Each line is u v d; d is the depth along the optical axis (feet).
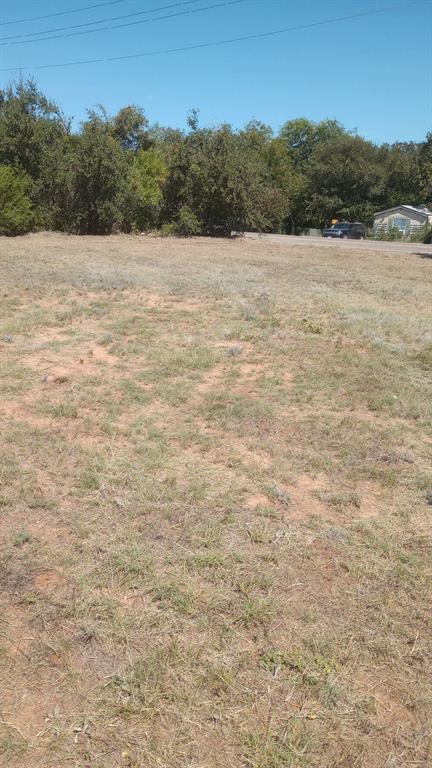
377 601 9.53
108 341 24.00
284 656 8.30
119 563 10.07
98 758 6.82
